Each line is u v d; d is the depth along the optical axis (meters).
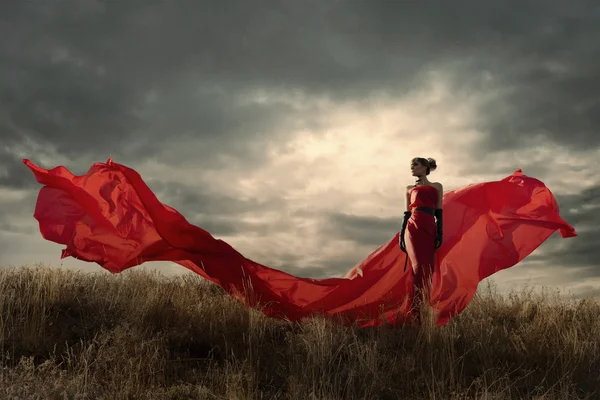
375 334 6.46
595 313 7.36
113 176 7.08
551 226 7.55
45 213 6.82
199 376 5.21
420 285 7.13
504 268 7.46
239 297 7.50
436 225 7.35
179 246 7.32
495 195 7.83
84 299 6.76
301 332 6.79
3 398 4.11
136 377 4.84
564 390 4.83
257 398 4.83
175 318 6.64
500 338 6.15
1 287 6.42
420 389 5.06
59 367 4.98
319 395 4.62
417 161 7.45
